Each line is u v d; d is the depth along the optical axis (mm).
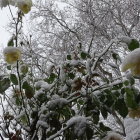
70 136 1117
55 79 1286
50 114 1120
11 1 1163
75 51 1345
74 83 1140
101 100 1099
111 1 5023
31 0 1137
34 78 1332
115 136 942
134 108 946
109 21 5008
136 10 5027
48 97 1148
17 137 1118
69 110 1229
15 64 1228
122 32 5066
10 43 1159
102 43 5043
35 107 1196
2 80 1168
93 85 1176
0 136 1051
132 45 984
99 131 1020
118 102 1054
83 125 981
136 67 593
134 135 1456
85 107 1204
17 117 1128
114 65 1191
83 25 5156
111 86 1064
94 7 5223
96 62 1139
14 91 1230
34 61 1665
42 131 1154
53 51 5004
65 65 1230
